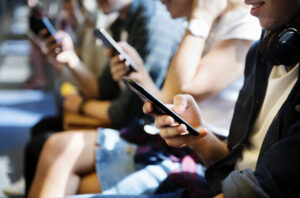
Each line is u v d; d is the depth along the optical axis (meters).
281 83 1.09
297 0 0.99
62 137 1.59
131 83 1.03
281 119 1.00
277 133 1.00
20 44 11.12
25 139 3.69
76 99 2.24
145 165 1.53
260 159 1.05
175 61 1.45
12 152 3.27
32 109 4.84
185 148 1.49
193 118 1.21
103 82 2.35
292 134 0.91
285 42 0.99
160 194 1.38
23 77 6.68
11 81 6.44
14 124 4.17
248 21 1.41
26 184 1.77
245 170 0.96
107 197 1.31
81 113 2.15
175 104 1.13
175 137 1.13
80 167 1.59
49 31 2.36
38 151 1.73
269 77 1.15
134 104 1.91
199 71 1.43
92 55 2.73
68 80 2.91
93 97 2.46
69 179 1.56
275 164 0.89
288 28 1.00
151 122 1.70
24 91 5.80
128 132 1.66
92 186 1.57
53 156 1.56
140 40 1.94
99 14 2.91
